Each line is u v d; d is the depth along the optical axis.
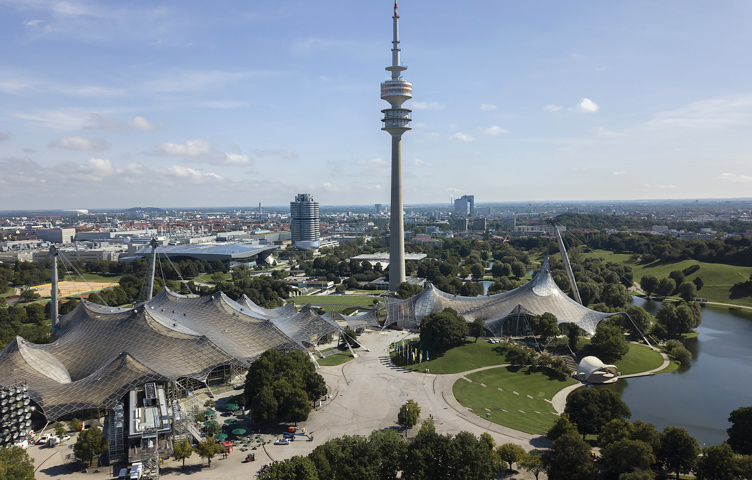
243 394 175.00
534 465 123.56
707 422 165.25
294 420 164.00
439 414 169.50
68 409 159.50
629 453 118.88
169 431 144.62
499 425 160.75
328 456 120.31
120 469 135.50
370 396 185.62
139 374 172.62
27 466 122.75
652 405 178.88
